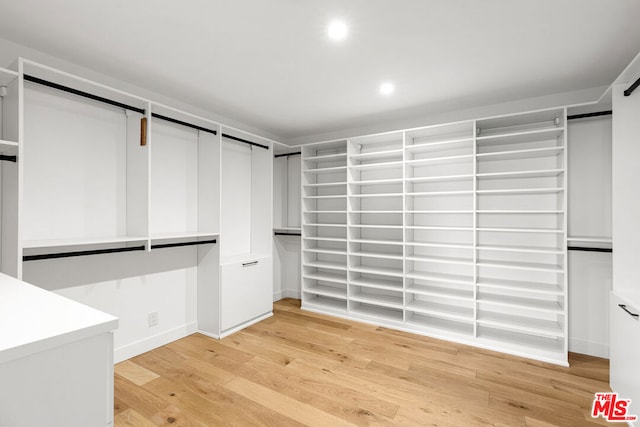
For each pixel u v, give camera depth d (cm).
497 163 305
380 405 191
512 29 179
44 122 208
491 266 278
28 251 197
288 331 312
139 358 252
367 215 382
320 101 297
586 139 263
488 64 222
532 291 259
